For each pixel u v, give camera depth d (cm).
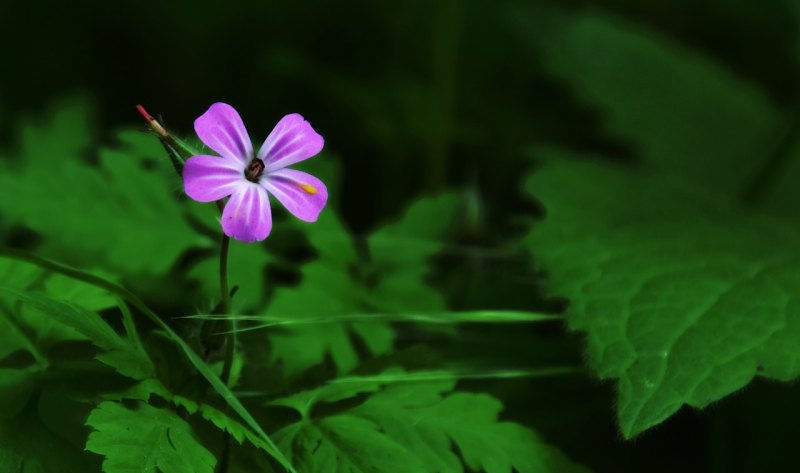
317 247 47
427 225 48
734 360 42
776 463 48
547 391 47
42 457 40
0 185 47
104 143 65
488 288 49
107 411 40
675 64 72
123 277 47
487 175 70
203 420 42
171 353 41
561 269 46
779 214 63
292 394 42
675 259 46
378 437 41
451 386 43
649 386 42
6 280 42
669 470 48
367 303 46
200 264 46
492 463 42
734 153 67
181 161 40
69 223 47
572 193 50
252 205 40
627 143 67
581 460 47
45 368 41
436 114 65
